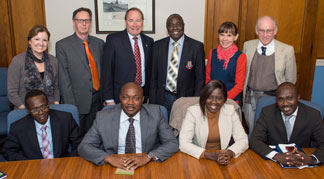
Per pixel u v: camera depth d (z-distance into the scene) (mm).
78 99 2857
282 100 1896
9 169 1586
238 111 2215
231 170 1596
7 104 3439
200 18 3840
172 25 2709
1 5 3555
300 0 3812
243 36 3887
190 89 2867
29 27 3664
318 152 1690
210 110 1993
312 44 3959
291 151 1732
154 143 1957
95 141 1872
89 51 2854
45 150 1956
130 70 2783
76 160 1716
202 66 2824
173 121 2180
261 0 3801
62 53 2764
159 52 2818
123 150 1930
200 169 1607
